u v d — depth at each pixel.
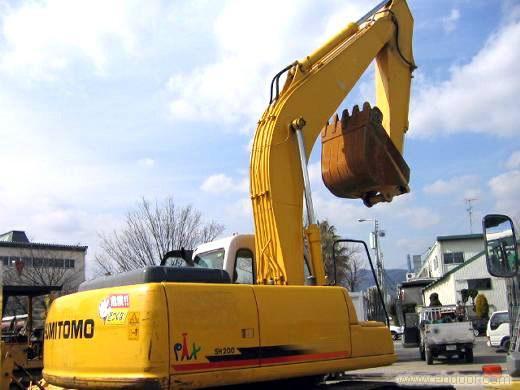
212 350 4.34
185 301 4.31
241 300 4.64
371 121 7.60
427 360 18.75
